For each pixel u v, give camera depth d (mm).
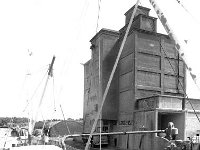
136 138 42031
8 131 23953
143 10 50406
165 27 4730
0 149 12188
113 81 51938
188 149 27281
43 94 16984
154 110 38250
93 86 55875
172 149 27703
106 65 52438
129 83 47438
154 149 36406
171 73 48375
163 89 47312
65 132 69562
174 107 39250
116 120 50562
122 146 46219
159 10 4801
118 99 51125
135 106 44531
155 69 47438
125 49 50500
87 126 59219
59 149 10883
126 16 54281
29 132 19422
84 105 63062
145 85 46250
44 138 20359
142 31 47500
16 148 11133
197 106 40594
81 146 48938
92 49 57750
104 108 49750
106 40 53500
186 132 38344
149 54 47500
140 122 41844
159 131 9016
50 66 16703
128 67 48438
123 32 52094
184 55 4602
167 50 48719
